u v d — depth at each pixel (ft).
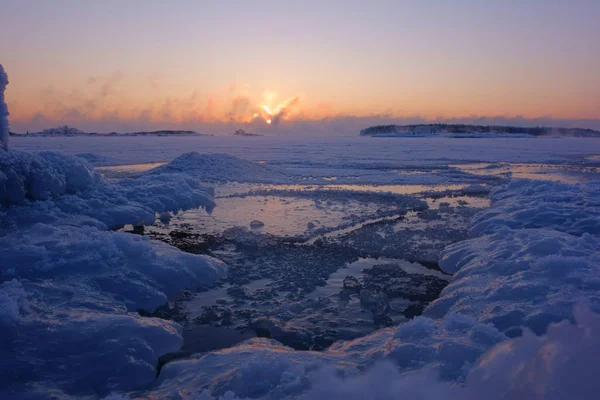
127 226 26.48
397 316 13.70
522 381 2.57
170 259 17.13
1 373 9.12
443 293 14.74
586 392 2.09
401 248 21.48
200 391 8.23
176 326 12.70
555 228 21.29
